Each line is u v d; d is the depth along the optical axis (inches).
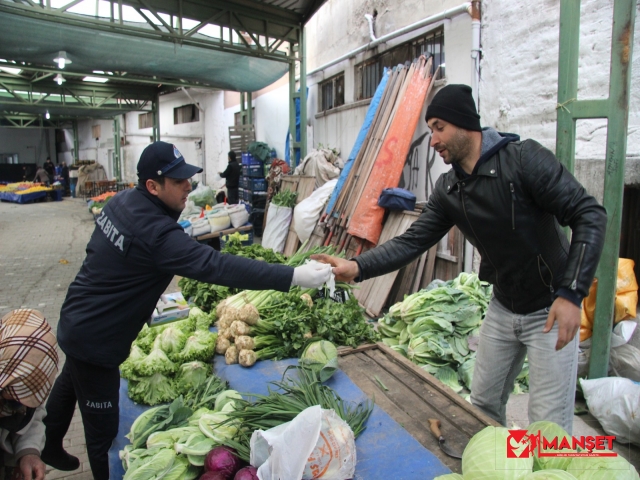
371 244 230.4
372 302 219.3
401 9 251.9
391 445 77.2
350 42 308.5
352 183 248.1
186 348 113.4
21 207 757.9
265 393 101.0
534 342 80.4
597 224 65.7
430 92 228.7
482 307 157.6
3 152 1275.8
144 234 78.7
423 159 235.5
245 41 335.0
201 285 158.2
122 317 83.4
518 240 76.2
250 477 66.7
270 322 121.2
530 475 53.5
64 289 273.7
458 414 85.7
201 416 85.3
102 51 334.0
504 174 74.4
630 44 110.1
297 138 379.6
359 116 300.2
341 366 109.0
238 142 494.3
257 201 420.5
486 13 193.9
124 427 98.6
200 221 290.4
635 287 137.2
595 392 118.0
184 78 418.6
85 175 940.6
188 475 75.1
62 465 102.1
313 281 84.1
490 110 196.9
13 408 59.4
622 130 113.7
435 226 91.6
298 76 391.9
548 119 171.0
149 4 295.3
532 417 82.0
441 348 140.8
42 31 286.8
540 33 171.0
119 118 912.3
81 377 85.1
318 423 64.5
